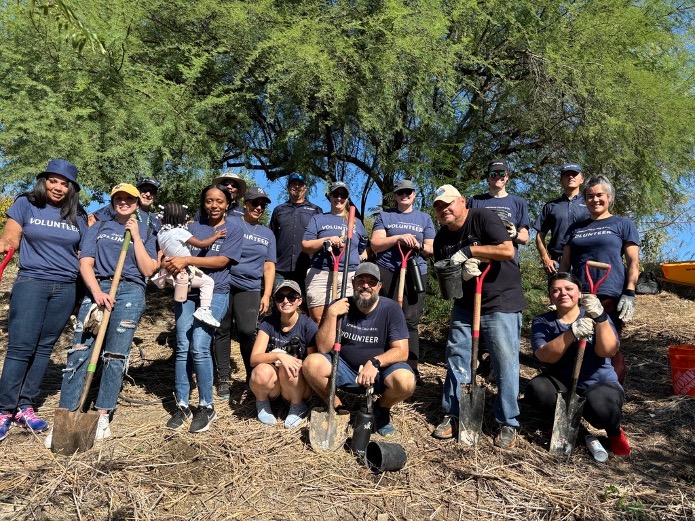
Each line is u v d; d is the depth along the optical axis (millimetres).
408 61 5949
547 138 7293
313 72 5750
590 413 3639
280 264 5570
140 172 5332
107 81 5504
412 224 4918
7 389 3729
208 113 6312
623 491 3201
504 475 3375
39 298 3797
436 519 2965
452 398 3971
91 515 2885
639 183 6992
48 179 3840
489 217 3818
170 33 6492
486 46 7156
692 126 6785
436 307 6812
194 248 4121
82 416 3508
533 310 6855
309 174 7055
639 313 7691
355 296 3799
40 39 5387
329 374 3793
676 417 4188
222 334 4660
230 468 3379
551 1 6855
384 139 6695
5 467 3303
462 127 7488
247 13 6168
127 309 3891
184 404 3982
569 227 4531
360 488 3213
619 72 6680
